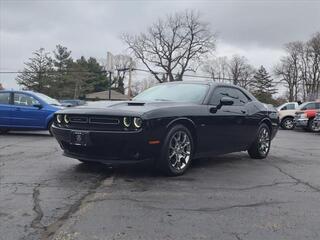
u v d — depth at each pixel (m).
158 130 3.73
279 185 3.73
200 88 4.55
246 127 4.93
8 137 8.00
